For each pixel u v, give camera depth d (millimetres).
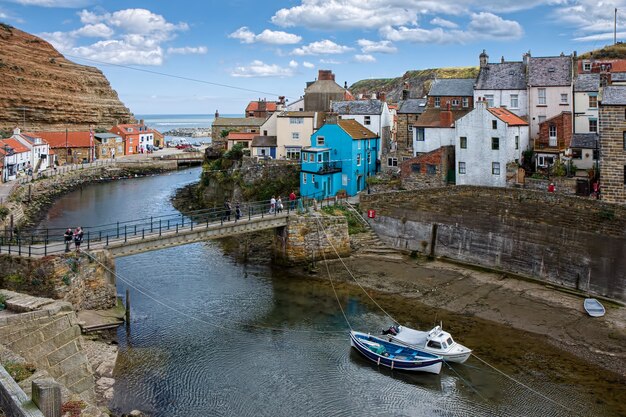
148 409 27312
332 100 90562
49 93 164625
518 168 55625
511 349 34219
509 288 45469
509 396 28953
